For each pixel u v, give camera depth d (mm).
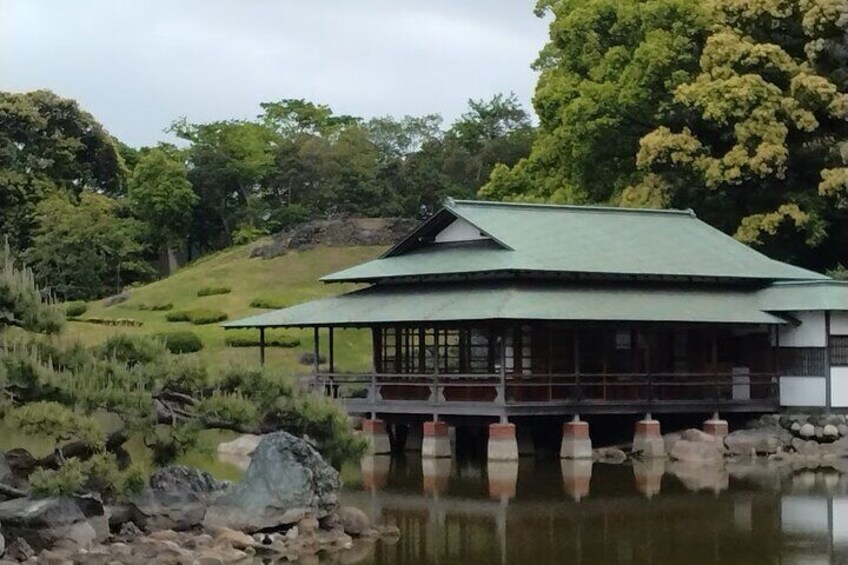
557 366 50375
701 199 66375
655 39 66062
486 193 76000
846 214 65000
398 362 52656
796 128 64188
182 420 30625
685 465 46375
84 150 103438
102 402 28656
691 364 52812
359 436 33094
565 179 72438
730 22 66875
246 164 116000
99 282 95375
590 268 48906
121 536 29562
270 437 31547
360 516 32125
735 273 52281
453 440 52500
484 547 30250
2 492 28531
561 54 73688
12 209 94062
